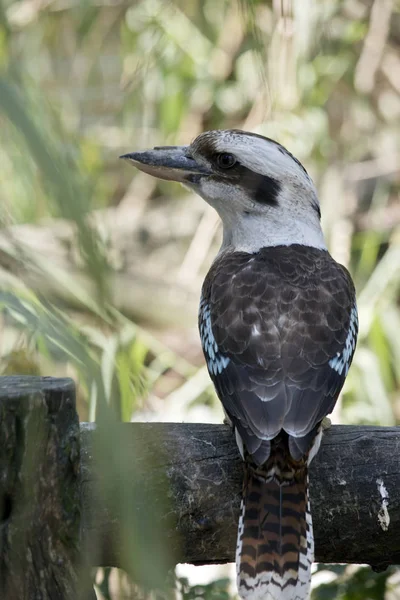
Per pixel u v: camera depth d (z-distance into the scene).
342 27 14.71
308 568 5.25
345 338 6.25
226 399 5.86
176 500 5.44
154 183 16.38
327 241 14.56
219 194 7.50
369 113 15.74
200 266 15.02
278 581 5.18
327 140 14.56
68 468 4.59
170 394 13.34
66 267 11.50
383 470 5.70
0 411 4.35
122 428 2.43
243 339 5.98
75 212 2.14
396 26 15.80
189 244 15.98
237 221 7.48
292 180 7.40
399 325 13.55
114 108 14.55
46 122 2.39
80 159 3.24
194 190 7.65
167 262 15.70
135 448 5.40
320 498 5.66
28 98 2.42
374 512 5.68
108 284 2.16
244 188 7.40
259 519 5.37
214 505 5.52
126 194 16.28
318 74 13.78
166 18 13.98
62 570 4.59
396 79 15.70
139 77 13.88
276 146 7.44
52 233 12.37
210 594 6.72
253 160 7.36
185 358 14.05
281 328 6.02
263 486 5.45
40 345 6.82
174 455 5.50
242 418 5.55
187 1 14.29
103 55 15.29
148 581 2.48
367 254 14.62
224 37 14.61
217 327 6.18
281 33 8.74
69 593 4.61
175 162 7.65
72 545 4.64
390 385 13.16
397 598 7.98
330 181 14.82
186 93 14.68
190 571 8.88
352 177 15.66
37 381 4.65
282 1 5.95
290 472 5.48
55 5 14.41
